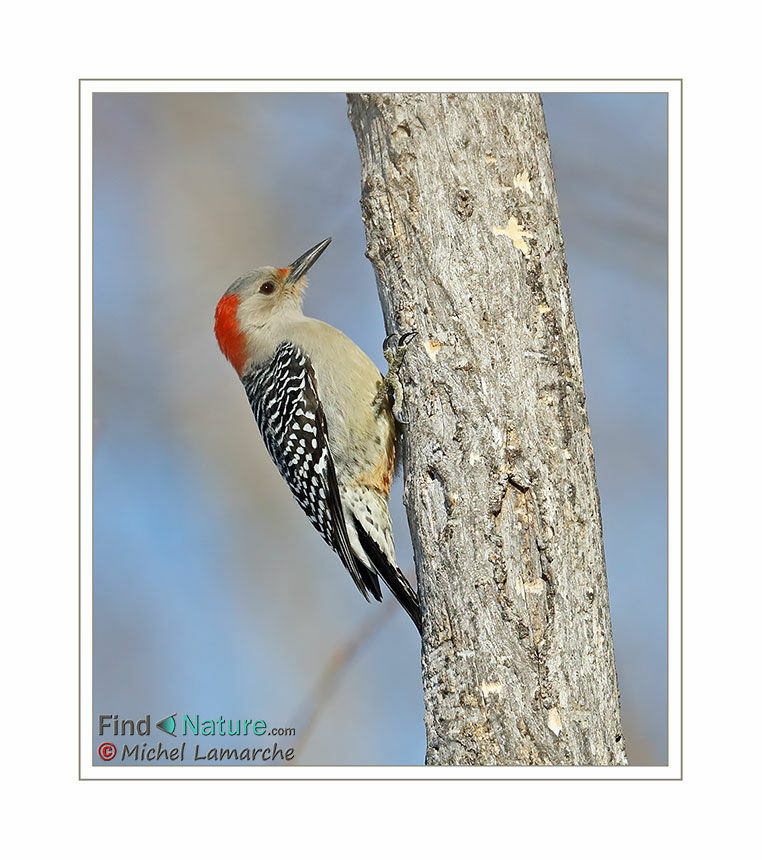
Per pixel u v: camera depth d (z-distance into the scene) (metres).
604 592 9.30
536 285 9.62
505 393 9.38
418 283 9.86
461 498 9.28
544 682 8.84
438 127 9.95
